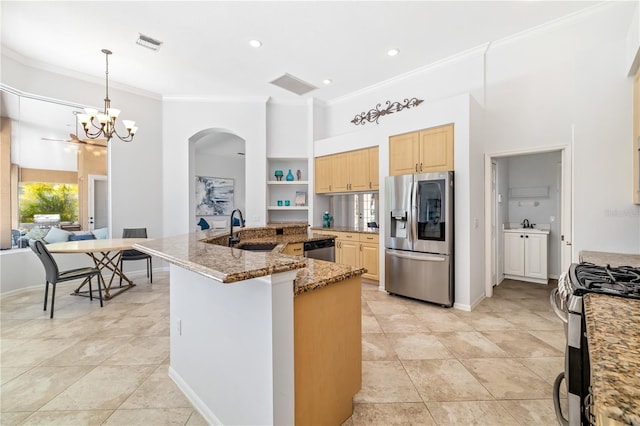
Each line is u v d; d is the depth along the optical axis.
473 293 3.34
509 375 1.97
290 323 1.19
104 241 3.88
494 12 2.97
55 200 4.45
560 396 1.75
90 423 1.56
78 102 4.23
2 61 3.52
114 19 2.98
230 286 1.38
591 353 0.66
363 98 4.98
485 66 3.63
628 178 2.38
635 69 2.30
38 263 4.11
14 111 4.02
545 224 4.70
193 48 3.55
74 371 2.05
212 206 7.96
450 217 3.26
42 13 2.87
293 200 5.66
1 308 3.31
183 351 1.83
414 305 3.41
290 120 5.40
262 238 3.58
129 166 4.74
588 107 2.49
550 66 3.23
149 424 1.56
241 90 4.87
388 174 3.96
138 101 4.81
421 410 1.64
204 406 1.61
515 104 3.46
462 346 2.38
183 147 5.11
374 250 4.27
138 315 3.12
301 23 3.07
